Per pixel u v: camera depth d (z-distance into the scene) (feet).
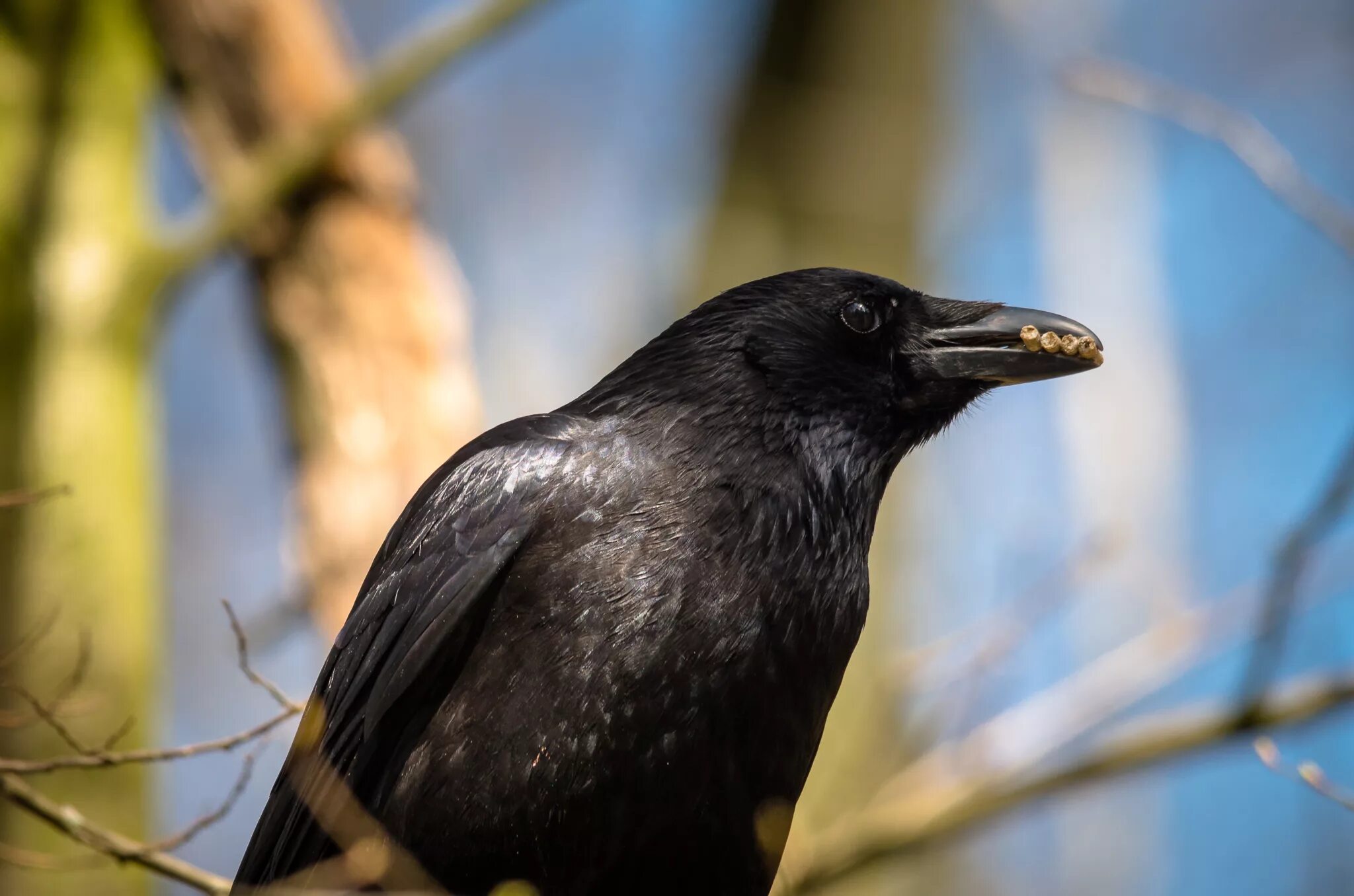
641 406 29.22
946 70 56.29
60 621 38.78
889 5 53.78
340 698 28.50
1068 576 40.22
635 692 26.07
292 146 41.39
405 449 41.63
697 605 26.63
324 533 40.78
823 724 28.25
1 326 40.09
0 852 30.17
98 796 38.37
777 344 29.66
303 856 28.09
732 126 54.08
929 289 54.34
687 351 29.84
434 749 26.18
